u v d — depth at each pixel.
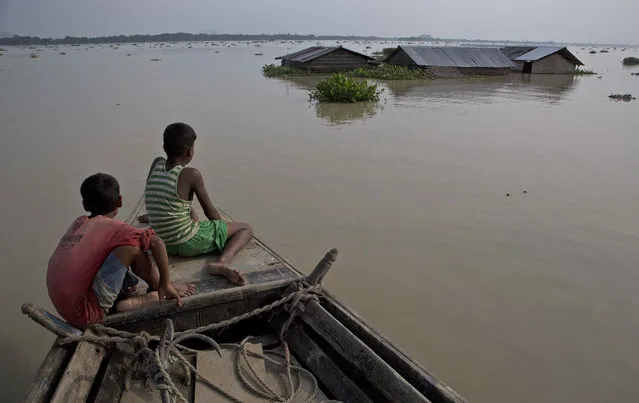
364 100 18.92
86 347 2.80
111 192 3.11
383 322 4.66
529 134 12.69
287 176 8.96
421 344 4.36
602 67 44.22
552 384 3.94
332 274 5.50
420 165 9.73
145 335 2.98
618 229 6.70
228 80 26.41
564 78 31.09
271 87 23.09
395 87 24.50
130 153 10.42
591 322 4.71
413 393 2.56
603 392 3.86
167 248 4.02
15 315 4.80
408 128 13.41
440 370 4.06
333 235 6.48
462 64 30.77
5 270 5.64
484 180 8.79
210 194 7.96
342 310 3.38
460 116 15.51
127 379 2.92
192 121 14.02
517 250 6.10
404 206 7.52
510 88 24.38
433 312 4.83
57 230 6.72
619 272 5.58
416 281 5.37
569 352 4.30
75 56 55.19
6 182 8.60
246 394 2.90
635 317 4.77
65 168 9.41
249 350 3.23
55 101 17.66
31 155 10.29
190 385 2.98
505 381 3.96
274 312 3.63
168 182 3.79
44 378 2.50
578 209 7.43
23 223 6.92
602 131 13.14
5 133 12.30
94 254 2.87
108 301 3.01
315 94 19.39
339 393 2.96
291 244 6.20
